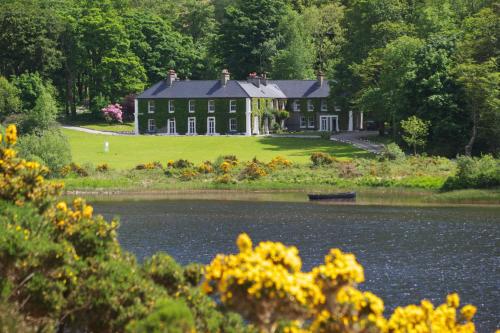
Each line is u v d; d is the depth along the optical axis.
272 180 110.44
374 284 47.16
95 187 105.81
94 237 28.02
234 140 160.38
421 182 102.81
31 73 187.50
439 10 163.62
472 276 49.28
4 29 192.00
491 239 63.84
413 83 134.75
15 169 28.89
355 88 169.50
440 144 131.38
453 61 135.88
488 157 102.06
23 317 25.19
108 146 150.00
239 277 17.36
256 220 76.38
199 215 80.50
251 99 180.75
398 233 67.50
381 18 166.88
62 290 25.64
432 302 42.59
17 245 24.75
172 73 187.62
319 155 118.94
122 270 27.03
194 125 183.62
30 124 140.25
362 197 96.81
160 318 19.25
